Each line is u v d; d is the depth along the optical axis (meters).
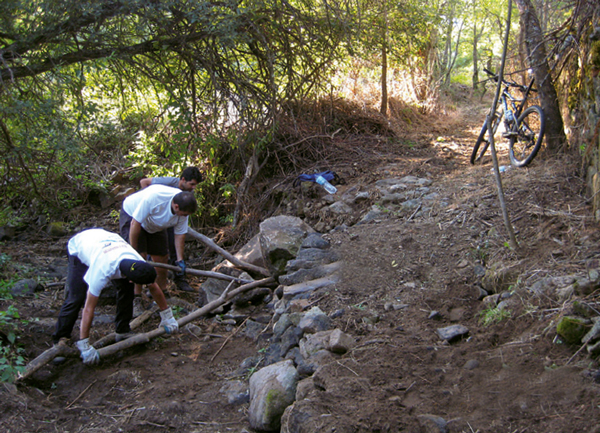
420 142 8.92
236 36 5.95
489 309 3.64
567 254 3.85
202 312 4.86
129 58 6.04
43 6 5.21
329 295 4.31
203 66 6.58
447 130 10.00
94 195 8.27
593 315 3.01
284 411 3.08
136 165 7.90
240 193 7.55
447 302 3.93
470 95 14.87
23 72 5.57
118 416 3.49
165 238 5.31
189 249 7.44
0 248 6.92
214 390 3.77
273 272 5.37
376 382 3.01
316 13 6.96
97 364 4.16
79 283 4.23
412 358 3.23
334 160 7.92
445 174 6.86
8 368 3.34
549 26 7.78
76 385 3.92
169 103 6.30
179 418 3.43
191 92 7.05
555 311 3.22
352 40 7.27
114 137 7.79
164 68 6.57
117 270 3.91
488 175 6.16
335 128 8.74
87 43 5.73
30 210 8.05
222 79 6.74
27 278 5.81
